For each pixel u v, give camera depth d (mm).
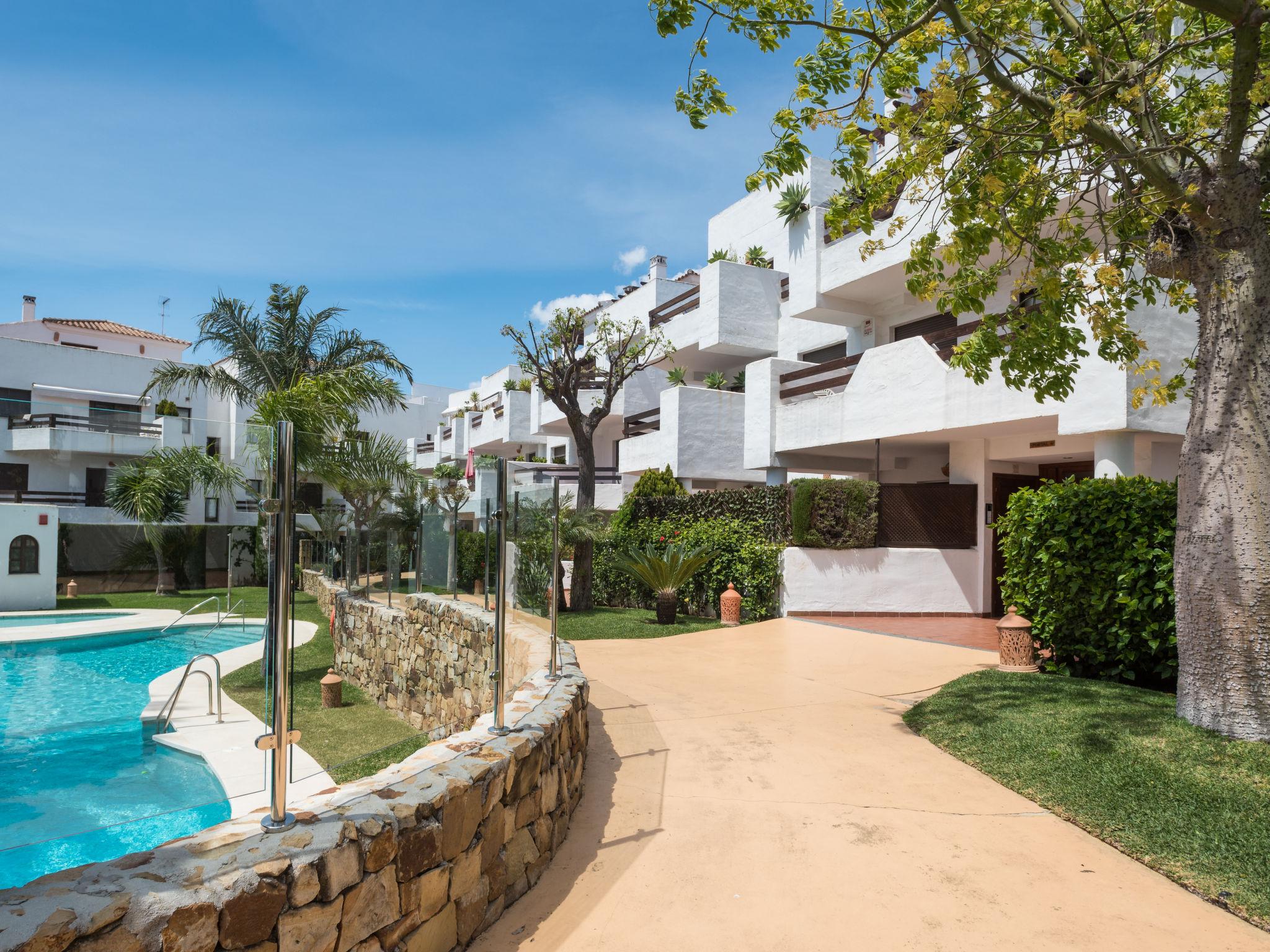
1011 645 8766
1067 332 7531
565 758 4594
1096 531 7840
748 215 25141
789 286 20234
